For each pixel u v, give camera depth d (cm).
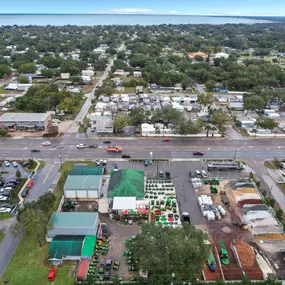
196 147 12006
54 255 6462
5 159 10806
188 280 5678
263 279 6034
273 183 9538
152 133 13000
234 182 9506
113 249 6838
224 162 10588
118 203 8025
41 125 13438
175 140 12631
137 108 14575
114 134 13125
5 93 19225
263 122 13425
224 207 8312
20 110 15975
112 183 8875
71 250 6538
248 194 8794
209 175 9962
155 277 5500
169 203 8394
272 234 7269
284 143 12488
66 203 8325
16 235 6712
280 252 6762
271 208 8206
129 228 7531
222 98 17938
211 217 7756
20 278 6053
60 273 6191
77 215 7425
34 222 6638
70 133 13188
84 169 9544
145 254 5588
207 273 6144
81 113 15700
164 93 19925
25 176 9762
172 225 7550
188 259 5622
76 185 8594
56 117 14912
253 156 11312
